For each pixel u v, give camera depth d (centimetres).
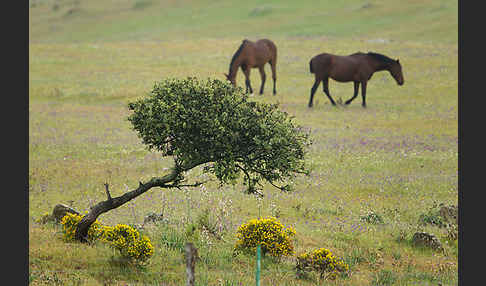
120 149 8000
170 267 3797
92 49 18038
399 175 6831
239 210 5378
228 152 3628
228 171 3666
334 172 6931
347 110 11156
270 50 12550
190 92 3697
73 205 5384
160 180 3959
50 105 11450
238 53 11969
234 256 4128
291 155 3700
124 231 3809
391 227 5075
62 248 3781
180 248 4188
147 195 5875
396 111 10988
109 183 6259
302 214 5372
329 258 3916
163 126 3609
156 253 4025
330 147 8212
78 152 7750
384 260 4341
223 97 3722
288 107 11331
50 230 4272
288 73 14812
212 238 4441
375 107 11425
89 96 12206
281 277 3809
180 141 3697
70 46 18550
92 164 7119
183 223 4697
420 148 8188
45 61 15938
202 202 5550
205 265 3888
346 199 5944
